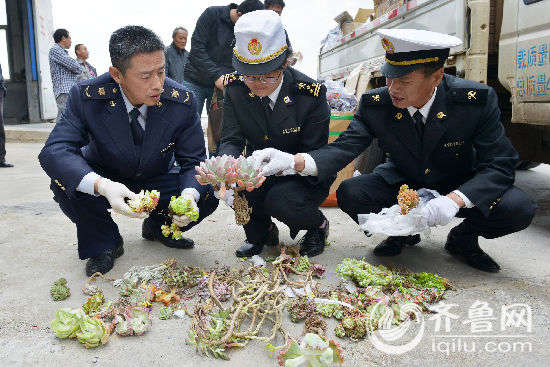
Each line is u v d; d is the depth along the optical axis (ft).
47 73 40.19
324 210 12.34
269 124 8.01
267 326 6.15
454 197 7.02
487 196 7.01
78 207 7.22
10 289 7.08
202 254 8.68
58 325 5.67
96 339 5.49
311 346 4.48
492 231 7.77
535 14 9.45
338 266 7.43
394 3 14.56
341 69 19.60
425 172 7.81
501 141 7.32
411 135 7.59
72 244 9.27
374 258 8.54
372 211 8.40
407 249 9.11
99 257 7.80
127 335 5.82
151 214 8.81
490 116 7.30
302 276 7.50
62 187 6.87
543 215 11.59
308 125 8.11
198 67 15.56
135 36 6.11
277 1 13.70
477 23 9.78
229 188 6.89
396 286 7.04
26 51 37.17
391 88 7.02
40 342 5.65
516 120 10.33
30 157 23.22
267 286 6.38
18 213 11.58
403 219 6.96
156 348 5.58
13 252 8.74
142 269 7.59
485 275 7.77
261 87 7.25
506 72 10.45
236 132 8.40
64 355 5.40
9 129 31.81
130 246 9.11
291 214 7.89
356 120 8.27
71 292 7.00
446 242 8.96
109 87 7.02
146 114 7.35
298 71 8.13
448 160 7.73
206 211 8.03
